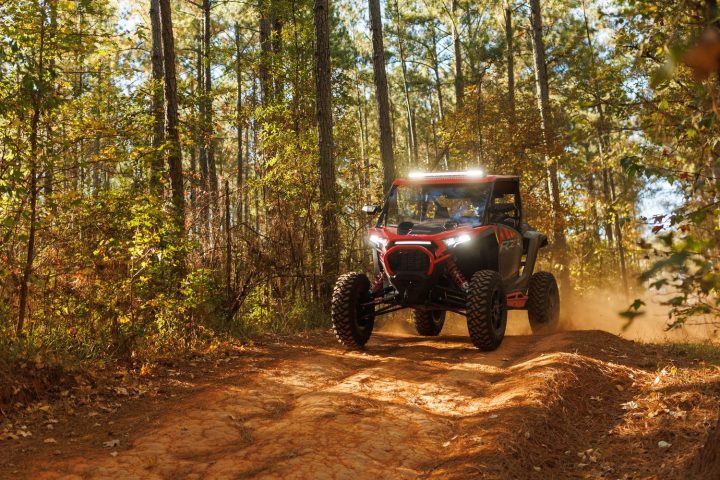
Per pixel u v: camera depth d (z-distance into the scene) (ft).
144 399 20.47
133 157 26.58
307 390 21.44
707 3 9.61
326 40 42.24
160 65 57.98
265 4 64.75
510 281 30.99
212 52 84.33
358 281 28.02
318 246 40.09
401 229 28.19
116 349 24.86
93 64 28.84
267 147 43.29
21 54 23.44
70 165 25.39
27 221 24.12
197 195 35.96
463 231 27.43
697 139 14.11
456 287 28.04
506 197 32.35
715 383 20.04
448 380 22.03
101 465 14.71
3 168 23.30
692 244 8.21
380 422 17.71
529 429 16.70
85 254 25.61
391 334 34.76
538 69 69.21
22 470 14.43
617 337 28.84
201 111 61.52
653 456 15.79
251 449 15.81
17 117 23.94
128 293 25.89
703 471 13.05
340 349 28.58
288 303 37.70
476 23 112.98
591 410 19.62
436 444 16.53
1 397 18.74
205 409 18.94
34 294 24.85
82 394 20.35
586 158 89.35
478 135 62.44
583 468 15.58
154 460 15.12
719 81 9.83
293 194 40.50
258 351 27.94
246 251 34.45
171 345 26.84
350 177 49.75
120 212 26.11
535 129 61.05
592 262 91.76
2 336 21.45
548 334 30.42
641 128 16.38
